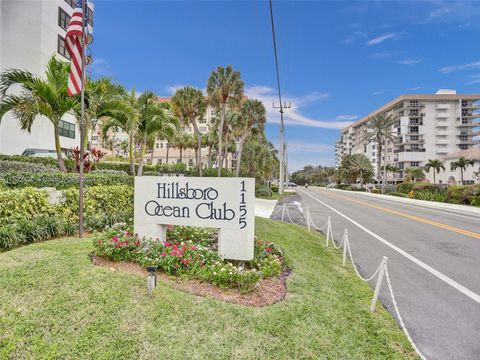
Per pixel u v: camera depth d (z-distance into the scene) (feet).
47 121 73.67
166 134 61.93
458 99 286.05
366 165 244.83
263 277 16.35
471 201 84.89
